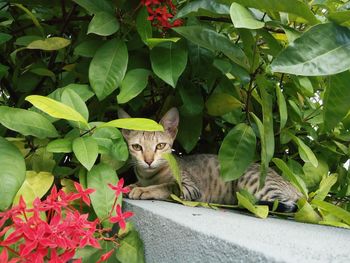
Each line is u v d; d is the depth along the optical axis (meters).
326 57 1.07
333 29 1.09
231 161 1.62
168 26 1.58
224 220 1.17
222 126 2.25
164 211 1.26
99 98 1.49
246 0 1.23
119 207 1.12
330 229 1.22
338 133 2.14
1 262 0.89
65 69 1.80
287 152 2.25
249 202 1.45
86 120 1.38
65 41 1.63
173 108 2.07
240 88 1.93
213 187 2.33
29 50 1.98
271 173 2.28
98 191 1.30
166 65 1.54
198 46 1.70
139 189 1.86
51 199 1.02
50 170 1.47
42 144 1.48
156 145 2.24
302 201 1.58
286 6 1.19
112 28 1.54
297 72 1.05
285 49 1.07
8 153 1.19
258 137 1.98
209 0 1.45
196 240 0.96
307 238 0.96
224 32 1.89
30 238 0.90
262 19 1.36
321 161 2.13
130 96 1.54
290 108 2.03
